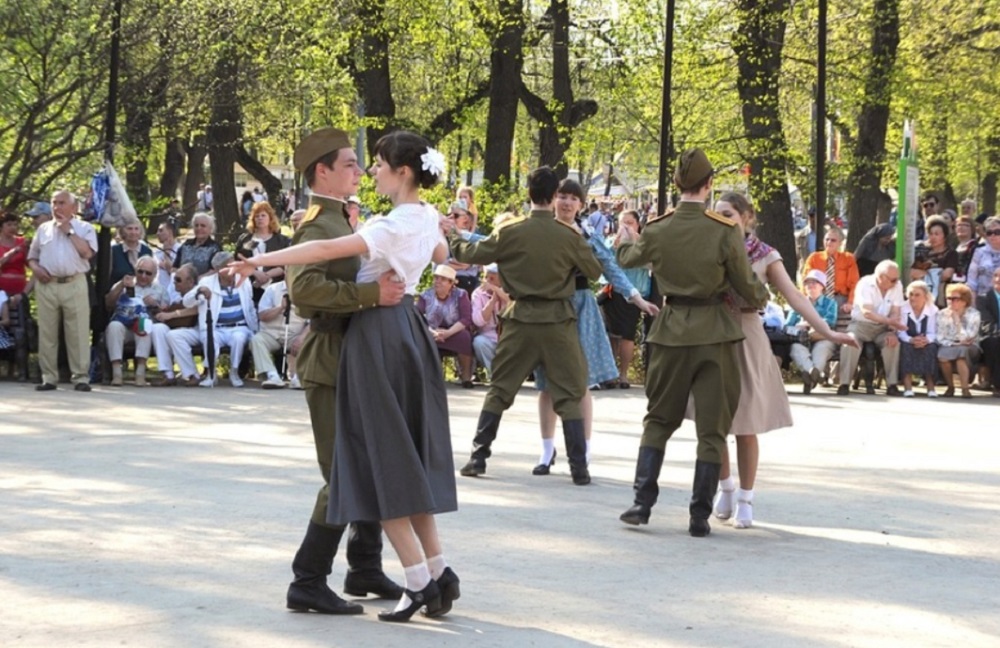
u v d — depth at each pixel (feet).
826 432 40.50
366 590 20.40
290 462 32.91
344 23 76.89
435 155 18.95
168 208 68.74
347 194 19.19
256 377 52.54
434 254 19.42
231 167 94.27
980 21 89.45
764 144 79.87
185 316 50.52
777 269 26.58
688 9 84.07
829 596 21.06
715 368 25.30
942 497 29.81
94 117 57.82
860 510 28.30
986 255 53.93
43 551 23.20
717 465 25.44
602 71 91.25
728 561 23.44
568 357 31.14
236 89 64.75
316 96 73.20
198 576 21.53
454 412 44.01
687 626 19.12
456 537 24.86
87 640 17.94
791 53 85.71
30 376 51.78
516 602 20.33
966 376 51.29
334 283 18.30
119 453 33.99
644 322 53.62
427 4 82.43
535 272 31.09
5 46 55.57
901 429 41.37
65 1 55.16
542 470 32.37
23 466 31.91
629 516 25.84
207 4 59.67
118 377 49.75
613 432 40.16
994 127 103.60
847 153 86.12
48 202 60.03
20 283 50.83
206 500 27.84
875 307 51.90
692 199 25.58
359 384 18.56
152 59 58.75
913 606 20.52
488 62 93.86
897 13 81.92
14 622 18.81
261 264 17.83
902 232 58.29
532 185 31.45
